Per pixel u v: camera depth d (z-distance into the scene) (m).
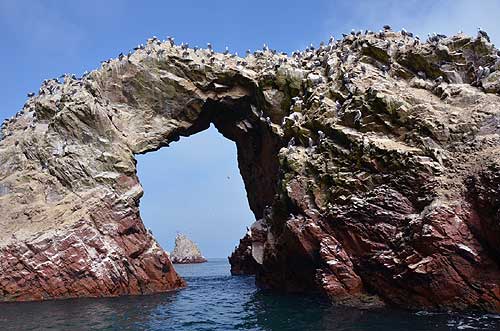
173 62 44.16
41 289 34.06
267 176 45.88
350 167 30.36
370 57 36.56
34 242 34.66
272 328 21.98
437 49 32.81
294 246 31.72
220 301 31.83
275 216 34.97
